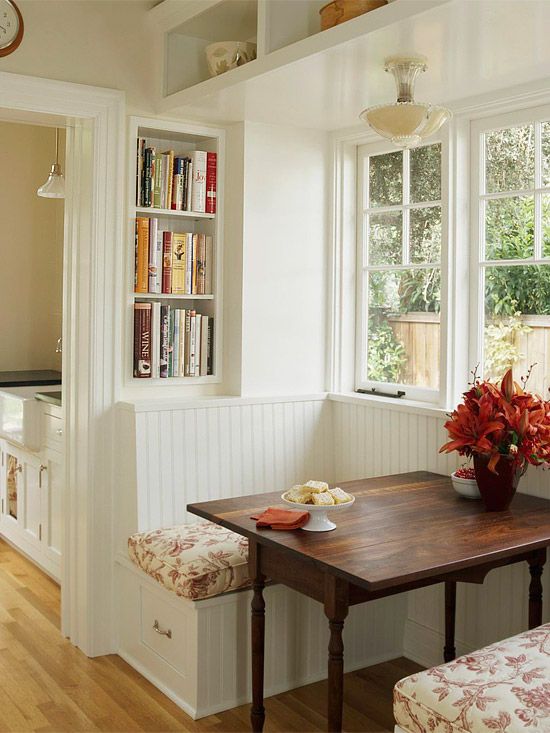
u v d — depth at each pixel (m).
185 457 3.48
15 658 3.42
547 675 2.05
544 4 2.26
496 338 3.28
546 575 2.97
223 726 2.87
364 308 3.91
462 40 2.55
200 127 3.66
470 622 3.26
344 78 2.97
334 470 3.92
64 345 3.63
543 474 3.02
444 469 3.33
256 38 3.08
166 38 3.46
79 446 3.51
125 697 3.08
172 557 3.02
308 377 3.92
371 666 3.39
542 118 3.06
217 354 3.77
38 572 4.50
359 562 2.28
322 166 3.90
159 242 3.61
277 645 3.11
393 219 3.74
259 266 3.74
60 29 3.29
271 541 2.48
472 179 3.33
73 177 3.52
